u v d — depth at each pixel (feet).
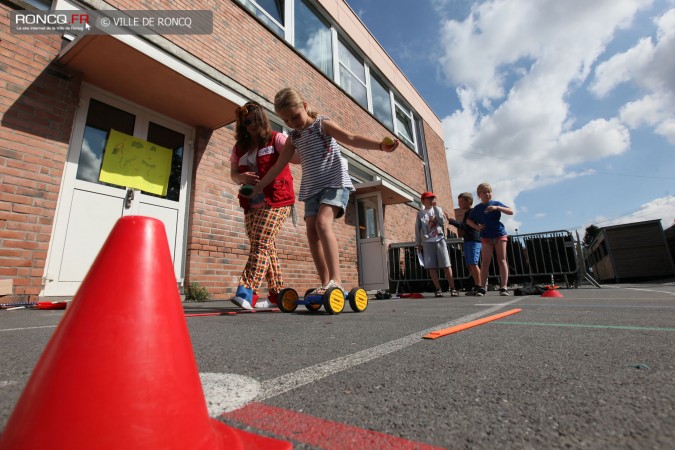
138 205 12.66
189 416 1.70
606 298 12.20
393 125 34.99
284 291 8.86
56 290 10.33
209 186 14.74
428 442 1.85
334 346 4.46
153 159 13.34
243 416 2.26
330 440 1.90
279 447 1.74
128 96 12.73
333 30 27.30
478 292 16.66
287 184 9.65
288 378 3.10
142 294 1.84
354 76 29.78
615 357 3.55
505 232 16.16
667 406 2.21
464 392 2.64
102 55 10.73
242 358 3.87
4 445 1.46
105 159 12.01
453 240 25.53
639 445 1.72
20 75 10.11
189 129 14.73
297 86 21.26
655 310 7.79
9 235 9.39
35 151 10.12
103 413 1.52
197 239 13.88
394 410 2.32
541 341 4.48
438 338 4.84
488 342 4.49
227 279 14.58
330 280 8.36
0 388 2.72
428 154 40.93
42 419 1.48
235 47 17.24
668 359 3.40
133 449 1.50
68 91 11.05
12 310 8.45
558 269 23.11
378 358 3.79
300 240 18.97
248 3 19.22
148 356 1.70
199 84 12.19
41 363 1.65
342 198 8.57
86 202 11.35
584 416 2.11
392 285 26.37
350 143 8.08
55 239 10.49
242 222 15.64
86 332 1.67
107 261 1.90
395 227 30.60
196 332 5.58
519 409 2.27
